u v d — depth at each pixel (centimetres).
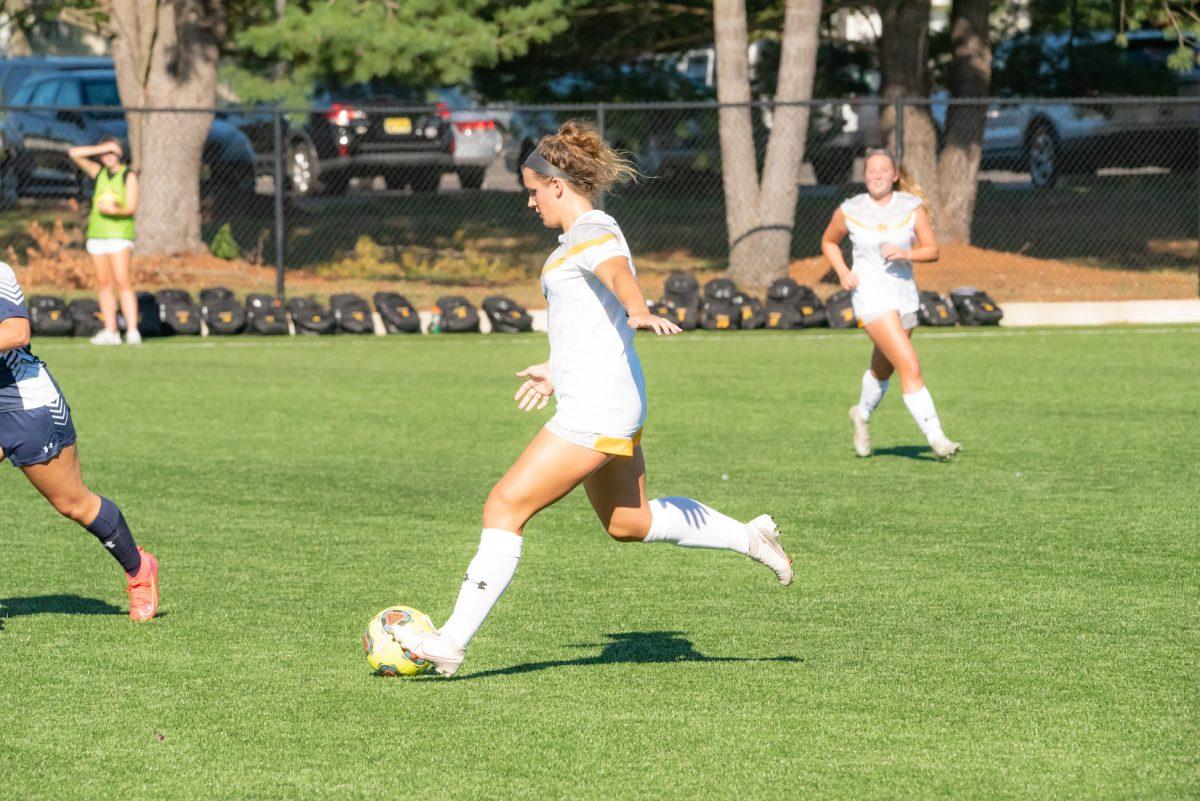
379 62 7325
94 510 2375
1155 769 1781
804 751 1841
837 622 2439
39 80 9862
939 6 11800
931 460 3888
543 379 2069
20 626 2411
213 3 8250
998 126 10569
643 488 2106
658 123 9900
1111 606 2520
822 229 9738
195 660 2227
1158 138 10025
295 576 2741
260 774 1769
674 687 2097
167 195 8319
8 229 9238
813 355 6034
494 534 2033
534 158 2005
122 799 1697
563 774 1766
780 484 3600
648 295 8050
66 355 6044
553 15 7969
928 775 1762
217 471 3759
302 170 9788
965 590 2636
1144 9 8375
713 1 9012
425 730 1919
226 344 6481
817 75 10094
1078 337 6531
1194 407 4681
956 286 8000
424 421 4541
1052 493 3453
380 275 8412
